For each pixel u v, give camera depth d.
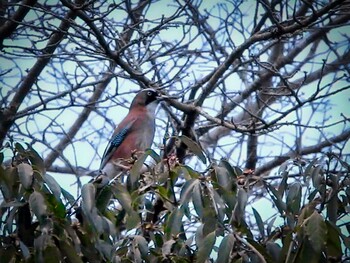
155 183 9.20
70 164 14.19
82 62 14.24
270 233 9.08
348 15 15.22
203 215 8.40
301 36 15.18
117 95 13.90
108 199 9.04
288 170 9.50
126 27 13.51
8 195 8.63
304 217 8.60
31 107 14.31
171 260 8.53
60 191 8.53
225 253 8.10
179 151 12.50
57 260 8.25
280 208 8.95
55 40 13.95
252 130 12.73
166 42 14.48
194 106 12.80
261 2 12.78
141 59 14.14
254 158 15.75
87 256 8.73
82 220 8.81
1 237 8.50
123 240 8.75
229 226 8.55
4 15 14.12
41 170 8.78
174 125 13.86
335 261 8.72
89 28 12.95
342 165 9.10
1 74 13.83
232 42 14.49
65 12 14.53
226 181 8.70
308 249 8.32
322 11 12.27
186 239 9.09
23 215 8.56
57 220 8.45
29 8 12.83
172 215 8.55
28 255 8.18
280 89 14.74
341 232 8.67
